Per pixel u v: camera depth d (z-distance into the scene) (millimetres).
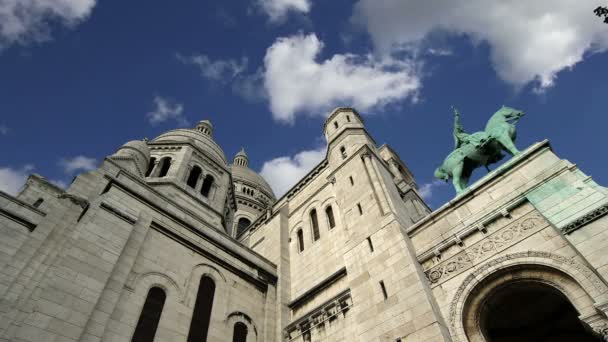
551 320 19922
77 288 15789
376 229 21297
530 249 15047
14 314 13609
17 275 14578
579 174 15312
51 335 13969
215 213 32625
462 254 17047
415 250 18938
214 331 20094
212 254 23328
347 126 31547
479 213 17609
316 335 20797
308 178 33438
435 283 17109
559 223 14312
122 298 17312
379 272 19078
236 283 23562
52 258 15883
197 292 20969
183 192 31562
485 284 15750
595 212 13578
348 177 26906
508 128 19562
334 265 23969
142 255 19656
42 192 18703
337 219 26750
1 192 16234
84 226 17891
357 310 18734
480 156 20484
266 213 35188
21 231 15859
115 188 20875
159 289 19328
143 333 17156
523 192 16562
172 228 22234
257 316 23172
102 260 17469
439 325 15008
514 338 20672
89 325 15320
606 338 11961
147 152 31000
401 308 16750
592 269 12680
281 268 26859
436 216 19172
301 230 29922
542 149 17250
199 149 37531
